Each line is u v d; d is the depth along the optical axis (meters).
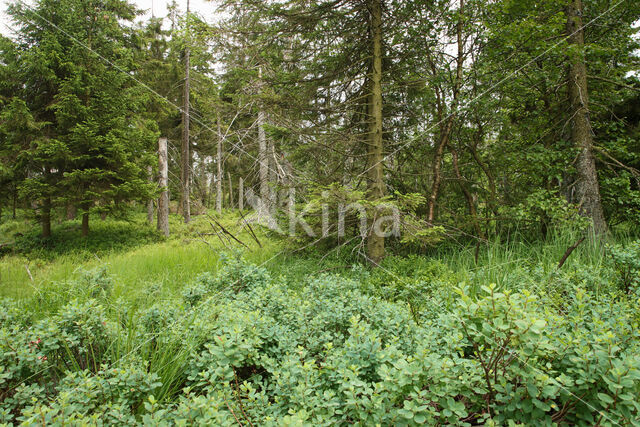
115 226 15.53
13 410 1.99
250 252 8.10
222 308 3.06
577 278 3.71
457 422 1.46
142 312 3.04
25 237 13.51
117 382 1.88
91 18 13.37
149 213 18.08
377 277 5.02
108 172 12.47
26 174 13.12
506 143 7.47
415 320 2.97
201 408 1.50
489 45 6.66
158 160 15.27
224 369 1.73
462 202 8.60
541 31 5.82
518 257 5.36
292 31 6.38
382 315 2.77
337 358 1.97
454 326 1.85
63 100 12.02
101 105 12.84
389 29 6.81
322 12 6.31
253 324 2.26
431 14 6.73
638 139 7.54
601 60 7.12
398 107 7.52
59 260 10.57
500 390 1.52
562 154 6.40
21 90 12.91
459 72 7.21
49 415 1.43
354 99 6.68
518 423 1.53
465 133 7.72
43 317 3.68
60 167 12.81
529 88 7.32
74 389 1.75
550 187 7.64
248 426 1.60
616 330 1.85
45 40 12.09
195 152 21.33
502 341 1.53
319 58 7.03
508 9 6.08
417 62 7.28
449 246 6.98
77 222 16.03
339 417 1.62
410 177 8.16
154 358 2.30
